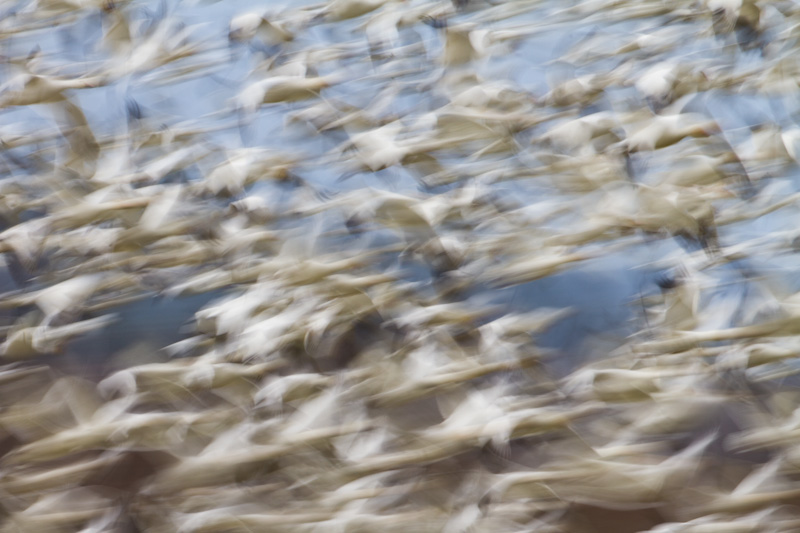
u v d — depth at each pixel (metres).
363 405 20.25
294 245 20.53
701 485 19.97
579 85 20.36
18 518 20.14
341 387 20.27
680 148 20.25
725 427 20.14
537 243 20.39
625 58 20.58
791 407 20.12
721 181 20.16
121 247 20.56
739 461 20.05
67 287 20.58
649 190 20.08
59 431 20.27
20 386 20.55
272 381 20.27
